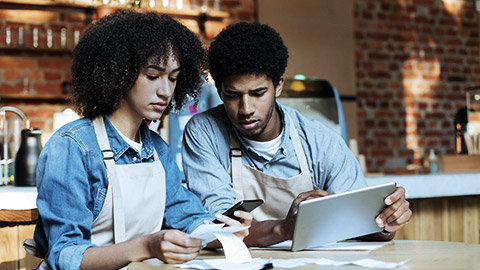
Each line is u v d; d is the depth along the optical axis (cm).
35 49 456
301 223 123
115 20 138
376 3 583
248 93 144
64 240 124
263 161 163
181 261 117
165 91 135
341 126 263
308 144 164
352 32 554
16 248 177
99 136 136
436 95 602
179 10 492
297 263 114
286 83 262
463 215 239
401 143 582
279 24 526
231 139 164
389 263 111
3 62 455
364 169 281
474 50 624
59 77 468
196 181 159
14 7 458
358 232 136
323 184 166
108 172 133
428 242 140
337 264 112
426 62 600
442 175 224
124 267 122
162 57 133
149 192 139
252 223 142
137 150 141
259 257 125
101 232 134
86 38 140
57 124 208
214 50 147
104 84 134
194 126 165
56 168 128
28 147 190
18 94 447
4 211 165
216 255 130
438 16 610
